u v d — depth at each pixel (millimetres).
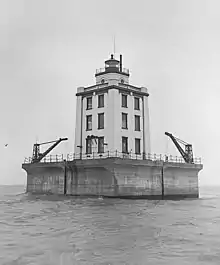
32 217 25625
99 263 12641
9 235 17859
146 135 52062
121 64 56531
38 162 53906
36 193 52594
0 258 13242
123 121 49469
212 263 12633
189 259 13203
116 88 49000
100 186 43219
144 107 52844
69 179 47281
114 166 41438
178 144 56938
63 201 41312
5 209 32062
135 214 27812
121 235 17969
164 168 47719
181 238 17297
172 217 26312
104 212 29141
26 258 13266
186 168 51719
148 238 17234
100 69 55656
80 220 23828
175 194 49719
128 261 12906
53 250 14539
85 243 15914
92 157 49156
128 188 42969
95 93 50906
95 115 50281
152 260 13039
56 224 21828
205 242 16328
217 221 24094
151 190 45969
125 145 48906
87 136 50094
